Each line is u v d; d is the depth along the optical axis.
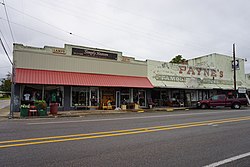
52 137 7.49
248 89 36.94
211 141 7.07
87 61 21.94
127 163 4.76
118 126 10.34
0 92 76.00
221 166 4.66
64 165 4.57
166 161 4.94
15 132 8.51
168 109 24.30
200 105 27.48
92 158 5.09
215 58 34.28
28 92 19.17
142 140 7.11
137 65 25.34
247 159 5.18
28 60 18.98
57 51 20.47
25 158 5.03
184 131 8.93
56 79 19.22
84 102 21.91
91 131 8.81
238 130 9.28
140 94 25.84
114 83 22.20
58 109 20.20
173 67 28.59
